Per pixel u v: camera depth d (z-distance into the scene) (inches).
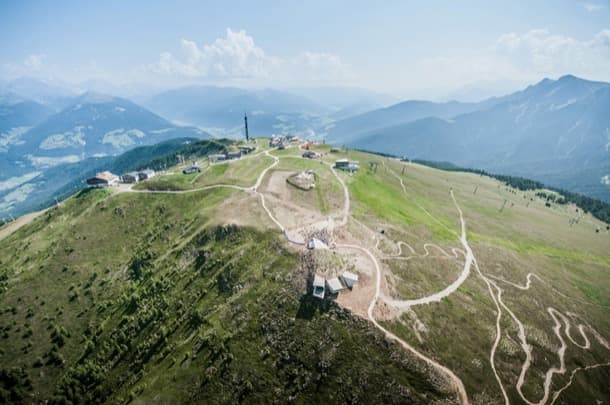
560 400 2588.6
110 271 4242.1
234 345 2672.2
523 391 2556.6
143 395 2554.1
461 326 2984.7
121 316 3553.2
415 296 3166.8
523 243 6033.5
